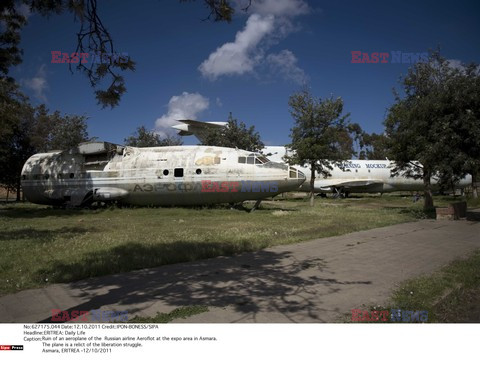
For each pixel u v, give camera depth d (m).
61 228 11.62
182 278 5.25
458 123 13.01
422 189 36.19
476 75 13.47
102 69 5.44
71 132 30.95
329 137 23.89
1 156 29.42
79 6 5.03
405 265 6.10
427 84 17.08
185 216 15.85
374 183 34.72
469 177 32.16
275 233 9.88
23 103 15.97
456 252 7.33
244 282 5.02
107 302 4.17
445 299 4.29
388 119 17.19
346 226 11.49
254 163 18.33
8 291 4.62
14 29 6.71
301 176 18.14
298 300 4.21
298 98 24.34
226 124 33.41
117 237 9.25
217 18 4.98
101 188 20.31
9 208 22.66
